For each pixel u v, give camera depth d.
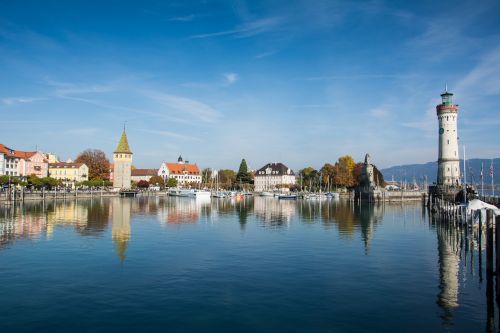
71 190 170.25
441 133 124.88
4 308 26.14
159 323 23.98
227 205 132.12
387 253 44.22
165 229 63.41
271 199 185.75
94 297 28.34
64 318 24.58
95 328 23.20
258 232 60.53
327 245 48.88
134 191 195.25
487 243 32.88
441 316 25.44
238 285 31.42
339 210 110.19
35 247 46.34
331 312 25.91
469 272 36.00
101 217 81.38
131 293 29.28
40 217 79.75
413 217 88.12
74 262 38.75
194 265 37.78
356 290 30.41
